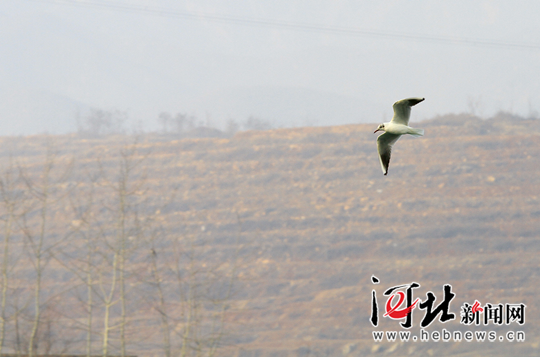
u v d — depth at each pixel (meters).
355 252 57.12
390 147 13.31
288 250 57.34
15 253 41.19
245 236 59.75
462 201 66.12
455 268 52.22
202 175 76.12
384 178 73.25
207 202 68.38
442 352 38.75
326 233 60.66
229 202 68.69
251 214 65.44
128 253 19.84
